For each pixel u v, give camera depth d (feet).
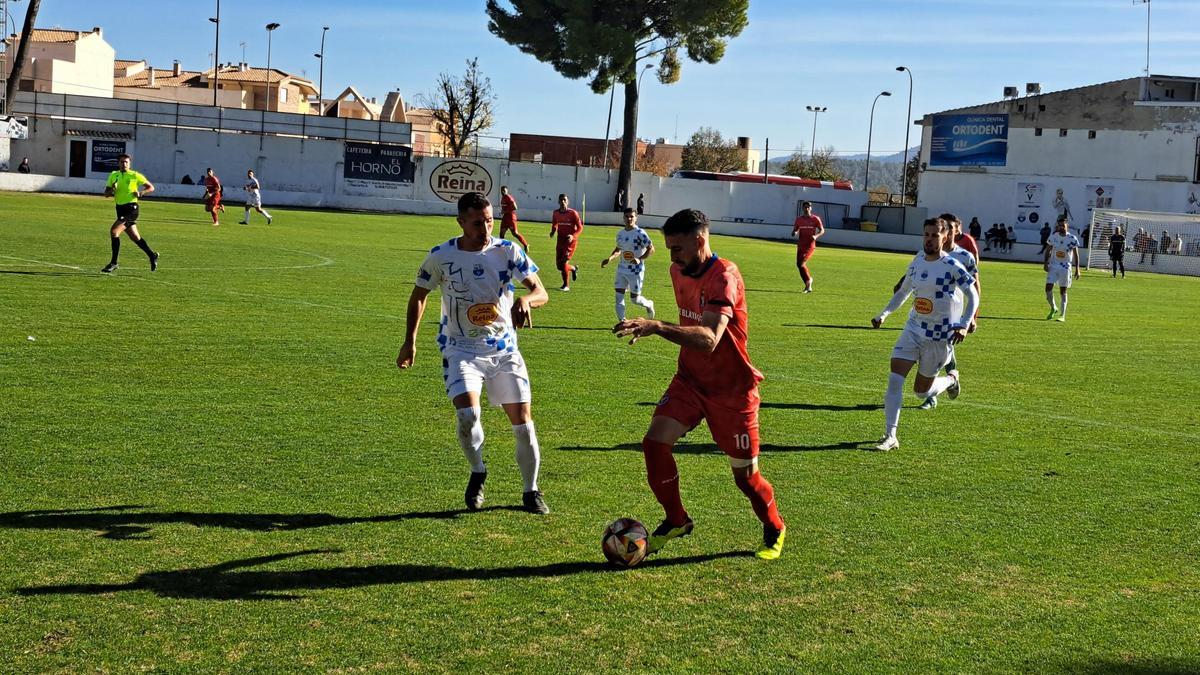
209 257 73.82
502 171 195.83
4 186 160.25
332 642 14.32
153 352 35.99
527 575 17.21
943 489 23.68
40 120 181.78
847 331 54.19
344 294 56.80
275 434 25.67
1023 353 49.42
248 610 15.26
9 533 17.89
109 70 265.54
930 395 32.78
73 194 161.17
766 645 14.84
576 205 199.82
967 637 15.39
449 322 20.89
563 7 181.98
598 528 19.80
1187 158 196.24
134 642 14.06
